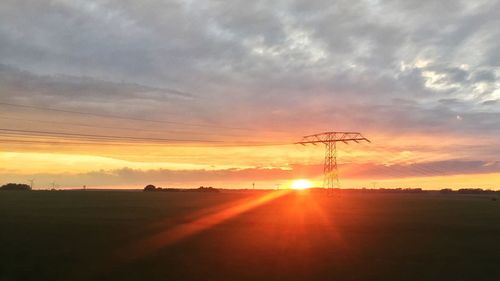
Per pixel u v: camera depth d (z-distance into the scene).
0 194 169.12
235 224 62.19
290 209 98.25
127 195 179.50
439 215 82.25
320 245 42.69
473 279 29.97
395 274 30.97
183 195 188.25
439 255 37.78
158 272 30.73
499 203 143.75
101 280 28.50
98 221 62.84
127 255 36.56
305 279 29.30
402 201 153.75
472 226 60.75
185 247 40.88
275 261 34.69
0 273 30.06
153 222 63.19
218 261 34.44
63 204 105.12
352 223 64.62
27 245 40.88
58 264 32.88
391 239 47.22
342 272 31.31
